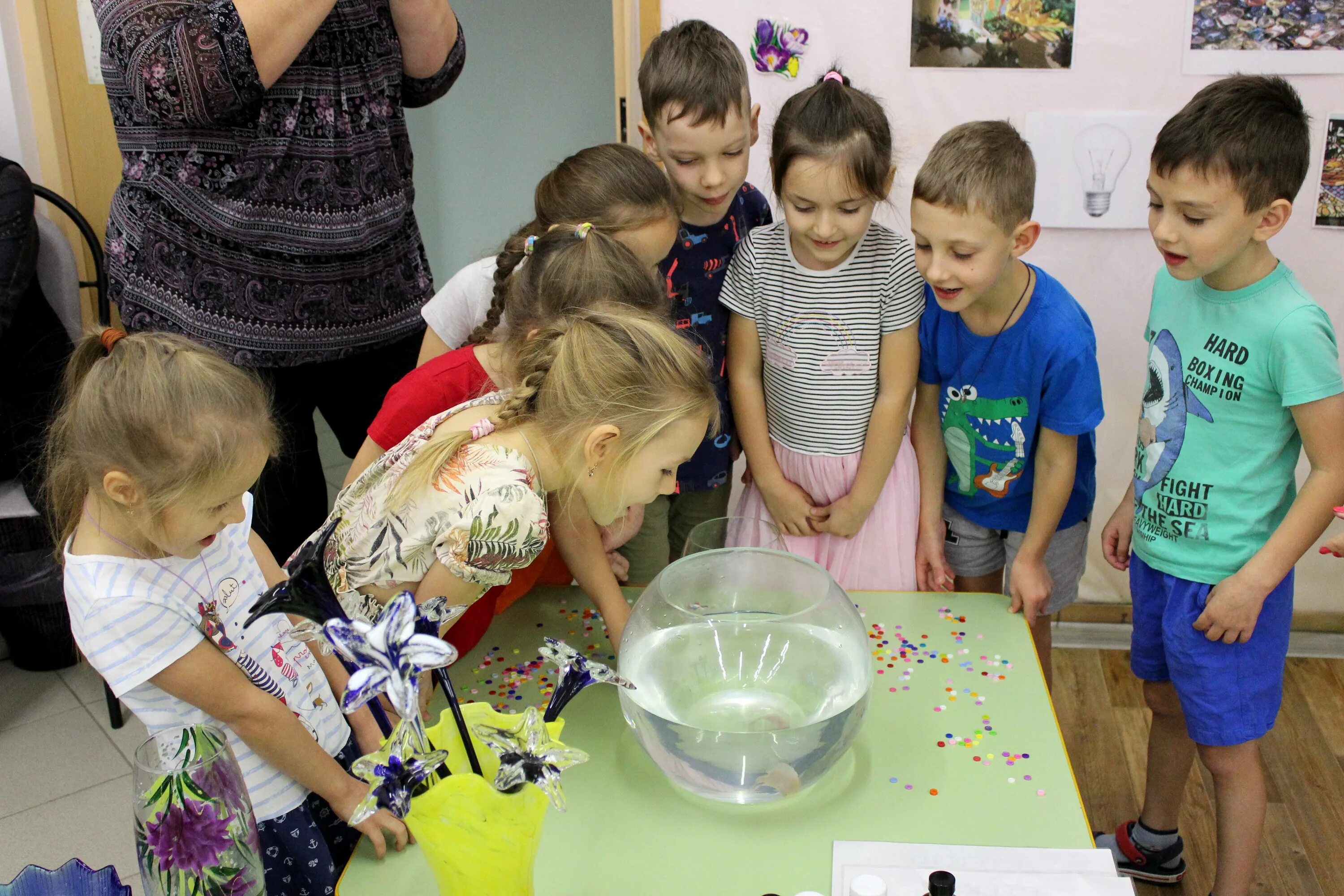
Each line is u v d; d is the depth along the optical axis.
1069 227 2.10
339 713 1.18
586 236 1.24
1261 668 1.39
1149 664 1.54
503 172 3.70
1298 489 2.19
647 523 1.74
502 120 3.62
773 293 1.54
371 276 1.68
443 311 1.57
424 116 3.60
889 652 1.21
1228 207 1.22
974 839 0.91
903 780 0.99
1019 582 1.46
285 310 1.60
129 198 1.52
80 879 0.83
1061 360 1.42
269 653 1.10
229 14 1.38
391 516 1.04
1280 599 1.38
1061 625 2.39
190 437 0.89
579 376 0.98
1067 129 2.03
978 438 1.56
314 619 0.75
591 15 3.48
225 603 1.07
